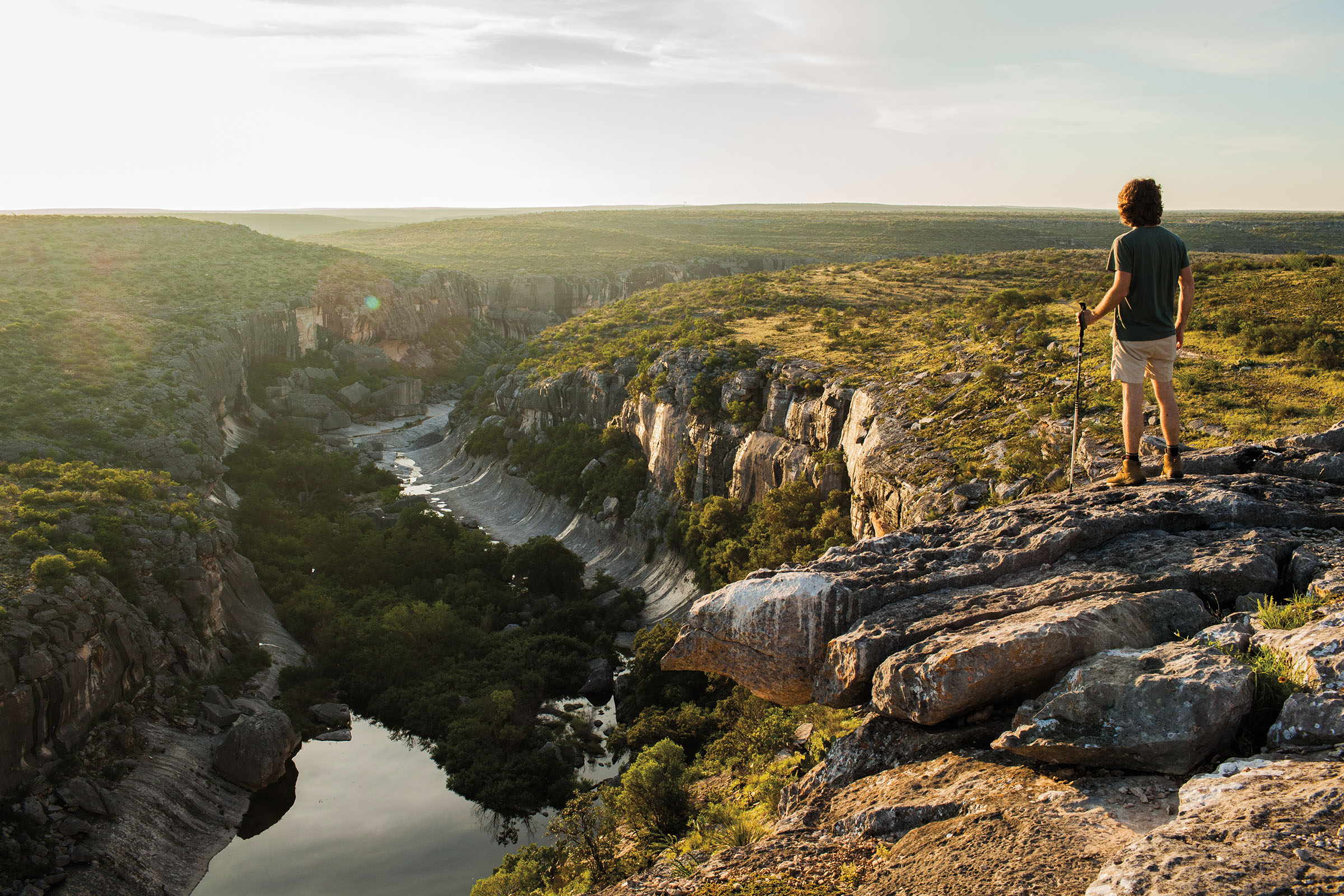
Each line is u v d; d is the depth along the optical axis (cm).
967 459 3559
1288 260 5566
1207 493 832
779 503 5506
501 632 6188
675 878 707
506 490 9975
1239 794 457
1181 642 608
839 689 721
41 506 5547
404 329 17750
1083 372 3866
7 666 3888
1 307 10575
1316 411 2422
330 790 4631
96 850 3812
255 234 19412
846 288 10706
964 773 624
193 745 4638
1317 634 554
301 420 13088
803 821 689
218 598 5741
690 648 831
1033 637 605
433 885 3872
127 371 9356
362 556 7181
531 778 4500
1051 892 452
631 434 8631
